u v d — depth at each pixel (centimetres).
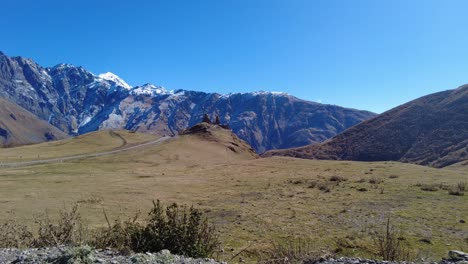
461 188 3203
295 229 1859
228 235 1714
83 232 1074
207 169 6506
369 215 2183
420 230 1773
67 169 6219
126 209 2653
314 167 5997
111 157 8750
